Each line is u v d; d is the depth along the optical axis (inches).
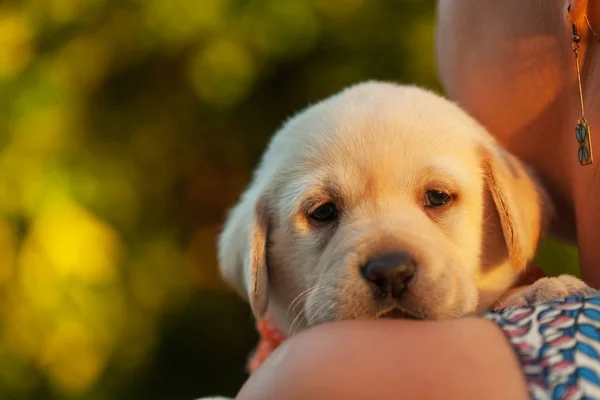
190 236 53.1
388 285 23.7
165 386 50.5
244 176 51.1
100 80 47.3
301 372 19.0
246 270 27.2
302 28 42.8
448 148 26.1
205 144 50.5
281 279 27.4
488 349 18.8
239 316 53.1
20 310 43.8
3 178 43.5
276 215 27.3
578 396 17.8
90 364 44.4
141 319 47.8
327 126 26.8
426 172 25.7
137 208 47.6
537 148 25.5
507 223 25.7
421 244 24.2
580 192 22.9
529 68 24.6
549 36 24.2
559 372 18.2
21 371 45.6
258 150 49.8
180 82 49.3
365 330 19.6
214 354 52.4
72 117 45.1
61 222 42.6
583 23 22.3
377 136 26.1
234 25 42.9
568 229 26.5
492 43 25.2
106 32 45.9
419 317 23.7
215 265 53.6
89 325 44.0
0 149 44.2
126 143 48.5
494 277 26.3
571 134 23.5
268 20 42.6
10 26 45.8
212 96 42.8
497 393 18.2
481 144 26.3
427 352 18.9
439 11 27.6
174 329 51.0
